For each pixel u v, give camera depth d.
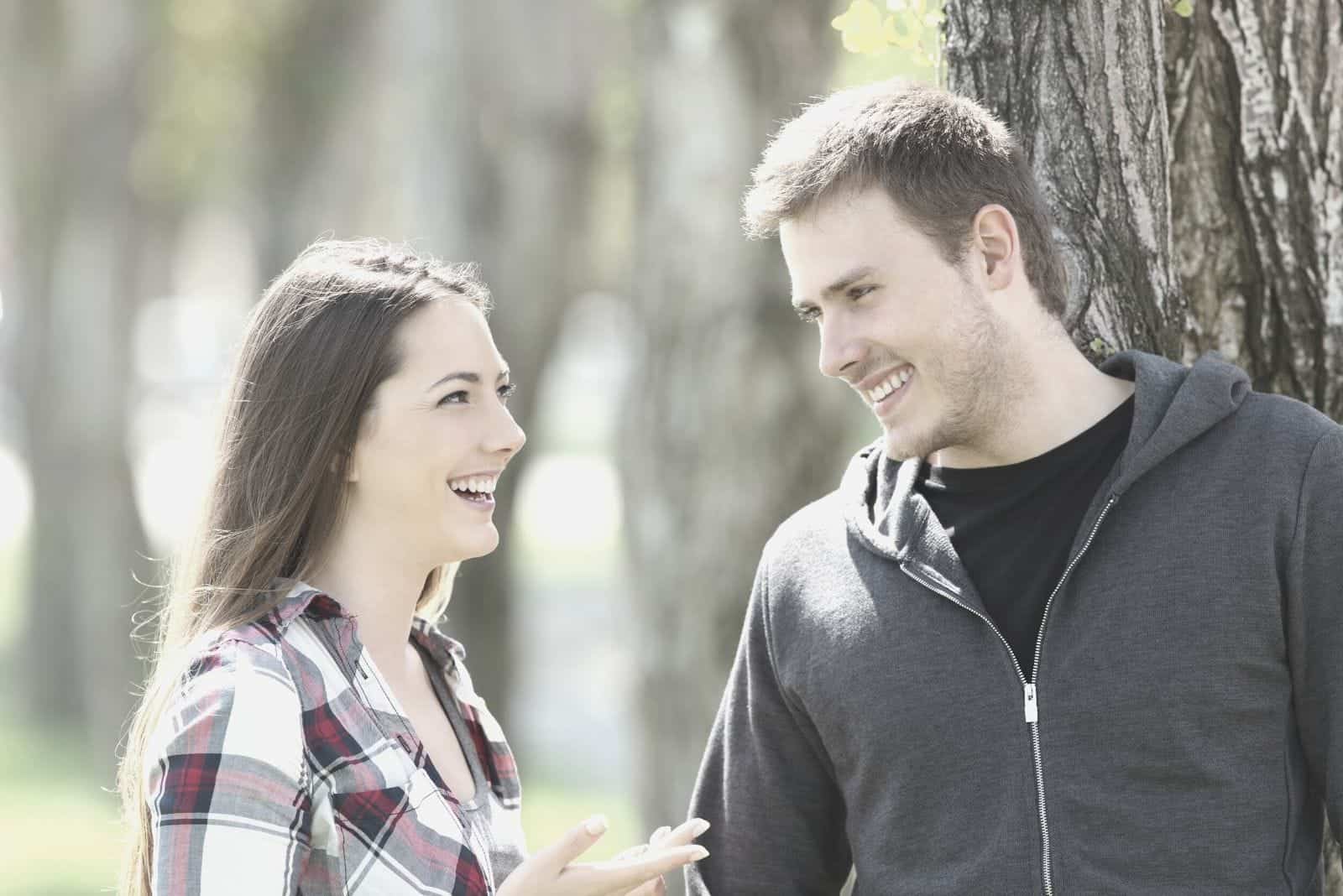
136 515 22.16
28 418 23.38
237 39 22.03
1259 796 3.25
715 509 8.79
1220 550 3.28
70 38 22.31
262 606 3.46
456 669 3.85
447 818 3.36
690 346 8.89
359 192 21.61
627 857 3.53
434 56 15.66
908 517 3.58
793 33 8.83
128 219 22.75
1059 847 3.30
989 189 3.44
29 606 24.28
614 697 22.48
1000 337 3.44
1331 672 3.24
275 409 3.52
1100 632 3.33
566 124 15.56
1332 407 4.09
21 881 16.14
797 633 3.68
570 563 35.12
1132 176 3.91
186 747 3.14
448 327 3.55
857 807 3.59
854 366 3.46
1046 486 3.48
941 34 4.18
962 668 3.44
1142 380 3.43
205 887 3.05
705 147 8.89
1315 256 4.06
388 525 3.57
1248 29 4.05
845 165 3.41
